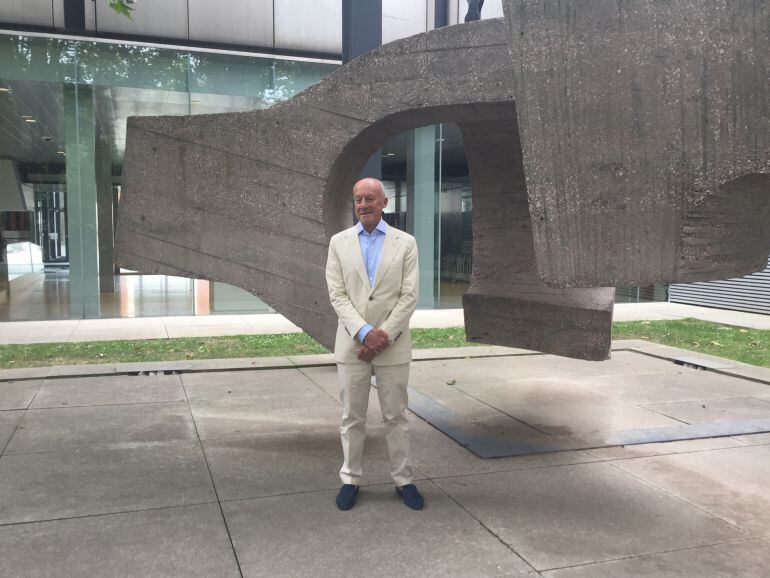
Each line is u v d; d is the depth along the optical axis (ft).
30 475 12.62
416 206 42.16
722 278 11.41
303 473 12.92
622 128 10.44
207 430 15.71
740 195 10.46
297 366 22.98
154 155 16.11
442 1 39.22
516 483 12.55
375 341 10.82
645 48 10.16
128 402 18.17
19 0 34.58
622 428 16.17
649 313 41.24
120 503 11.35
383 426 16.26
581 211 10.83
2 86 34.96
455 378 21.75
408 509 11.25
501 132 16.83
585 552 9.78
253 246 15.75
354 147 15.24
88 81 36.06
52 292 36.86
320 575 9.04
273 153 15.44
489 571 9.20
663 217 10.47
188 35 37.19
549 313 17.51
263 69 38.47
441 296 42.75
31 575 8.90
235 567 9.21
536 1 10.59
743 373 21.94
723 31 9.71
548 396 19.38
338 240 11.43
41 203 36.40
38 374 20.92
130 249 16.34
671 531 10.53
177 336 30.42
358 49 26.53
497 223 18.57
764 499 11.88
